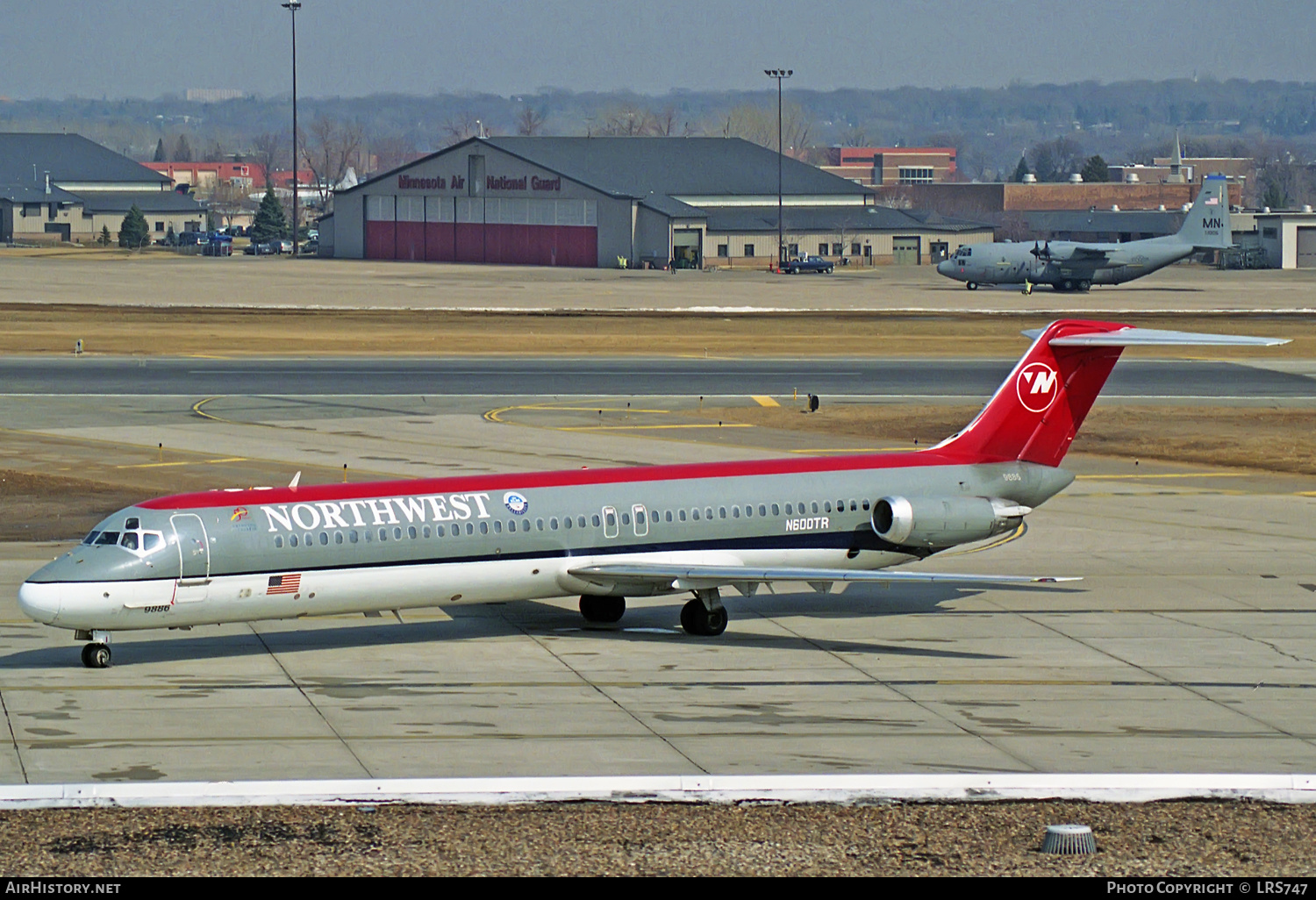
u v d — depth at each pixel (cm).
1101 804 11044
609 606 17950
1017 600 19312
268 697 14162
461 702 14150
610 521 16875
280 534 15238
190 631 17038
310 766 12031
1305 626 17938
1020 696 14650
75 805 10619
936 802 10988
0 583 18925
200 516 15050
